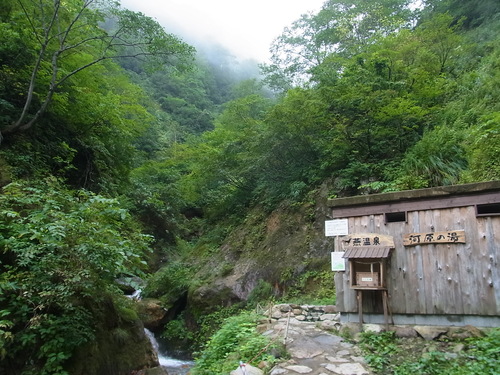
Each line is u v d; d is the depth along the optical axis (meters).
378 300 5.94
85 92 11.02
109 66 15.50
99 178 12.05
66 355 5.46
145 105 34.06
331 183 11.92
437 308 5.40
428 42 13.37
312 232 11.24
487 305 5.04
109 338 6.81
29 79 10.06
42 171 8.79
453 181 8.69
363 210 6.32
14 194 6.38
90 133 12.09
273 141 12.66
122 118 12.43
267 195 14.43
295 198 12.73
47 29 9.23
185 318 12.08
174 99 40.34
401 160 10.32
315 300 8.95
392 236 5.98
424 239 5.67
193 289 12.30
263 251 12.09
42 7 9.53
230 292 11.32
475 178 8.35
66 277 5.46
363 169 10.71
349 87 11.12
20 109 9.96
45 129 10.48
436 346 4.93
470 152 9.17
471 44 14.59
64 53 10.80
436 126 10.20
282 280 10.46
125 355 7.10
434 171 9.18
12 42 9.47
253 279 11.26
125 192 16.91
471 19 18.94
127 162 14.39
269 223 13.09
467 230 5.38
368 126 10.85
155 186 21.06
